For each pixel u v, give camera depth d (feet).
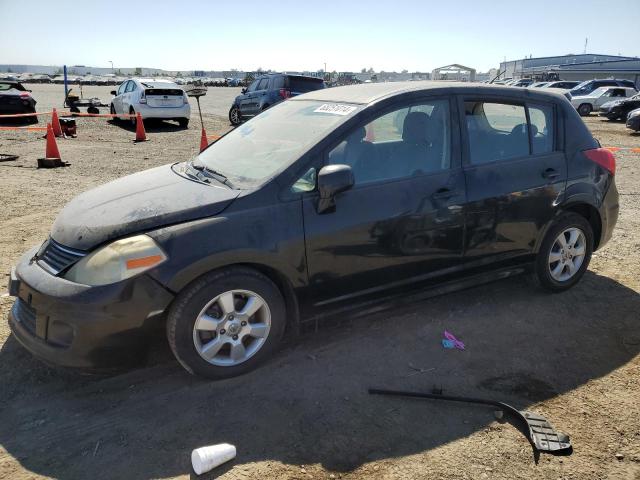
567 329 12.98
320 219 10.77
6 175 29.84
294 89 55.77
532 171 13.50
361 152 11.50
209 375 10.36
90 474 8.15
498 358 11.63
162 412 9.62
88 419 9.45
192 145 45.29
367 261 11.42
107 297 9.25
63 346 9.58
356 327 12.94
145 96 56.39
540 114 14.06
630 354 11.91
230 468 8.25
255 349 10.72
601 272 16.58
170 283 9.53
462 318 13.47
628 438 9.16
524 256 13.88
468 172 12.59
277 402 9.92
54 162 32.94
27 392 10.21
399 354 11.73
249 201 10.33
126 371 10.39
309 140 11.33
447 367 11.24
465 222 12.49
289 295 11.04
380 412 9.68
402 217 11.61
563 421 9.57
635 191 28.53
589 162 14.51
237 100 63.05
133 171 32.30
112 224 9.94
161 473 8.16
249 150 12.32
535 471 8.34
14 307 10.94
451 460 8.53
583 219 14.60
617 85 94.63
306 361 11.36
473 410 9.78
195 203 10.22
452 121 12.62
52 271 9.97
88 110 70.85
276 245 10.32
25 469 8.24
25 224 20.29
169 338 9.93
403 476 8.17
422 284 12.44
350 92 13.10
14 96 58.70
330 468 8.31
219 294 10.05
